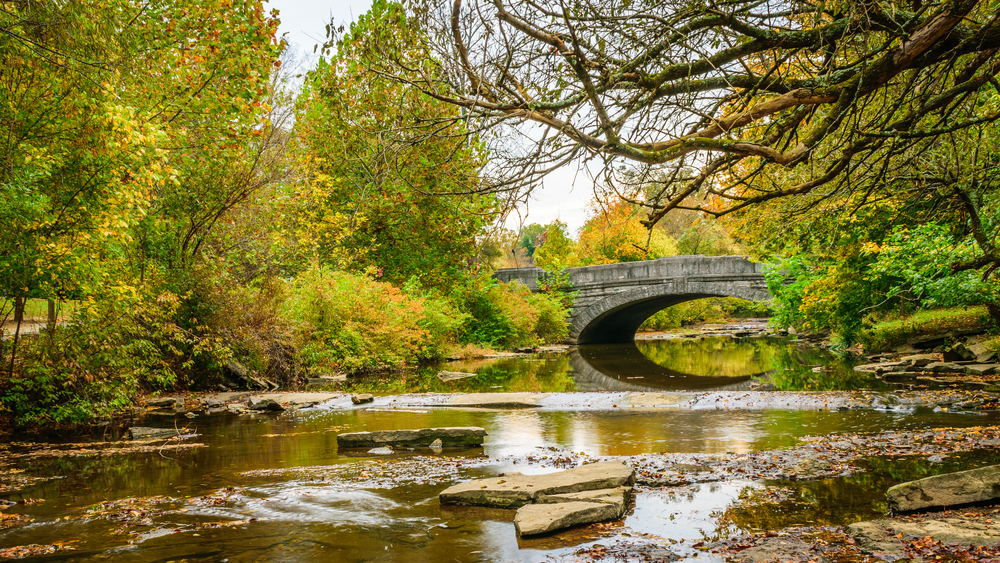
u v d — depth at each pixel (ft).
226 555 12.32
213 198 42.52
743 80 12.70
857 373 46.34
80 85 24.25
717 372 55.88
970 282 34.24
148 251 41.27
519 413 32.40
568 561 11.80
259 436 27.22
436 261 74.43
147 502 16.30
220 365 42.32
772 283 75.77
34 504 16.33
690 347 97.71
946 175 21.04
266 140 50.57
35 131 25.21
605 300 106.93
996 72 13.24
